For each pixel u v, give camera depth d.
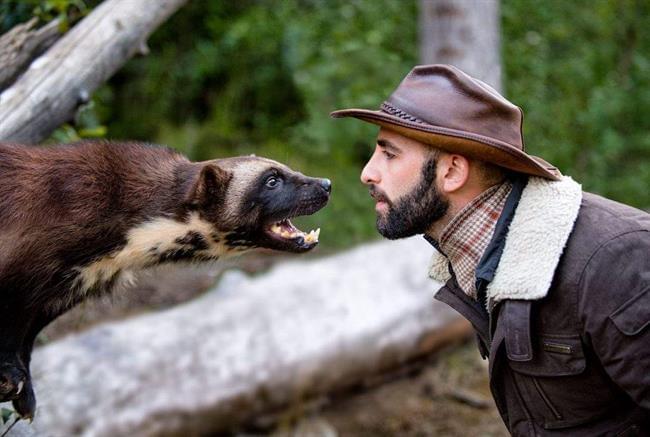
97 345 5.17
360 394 5.99
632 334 2.15
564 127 9.07
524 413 2.49
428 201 2.43
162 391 5.06
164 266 3.17
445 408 5.88
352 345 5.66
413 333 5.95
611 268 2.20
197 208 3.10
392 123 2.37
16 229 2.73
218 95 10.51
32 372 4.23
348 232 7.87
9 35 3.71
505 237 2.37
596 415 2.38
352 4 9.37
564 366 2.30
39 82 3.48
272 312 5.67
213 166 3.11
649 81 9.57
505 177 2.42
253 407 5.36
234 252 3.31
